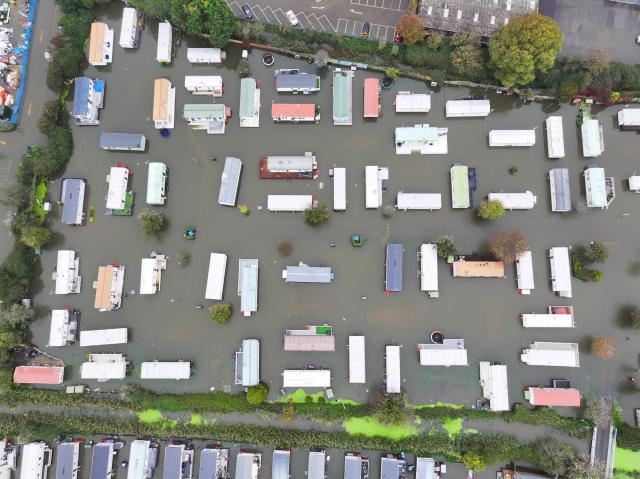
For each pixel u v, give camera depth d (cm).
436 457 7169
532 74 7125
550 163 7606
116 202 7475
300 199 7475
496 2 7362
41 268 7619
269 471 7212
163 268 7544
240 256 7594
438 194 7406
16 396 7288
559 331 7244
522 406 7088
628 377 7125
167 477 7038
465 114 7644
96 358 7331
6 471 7200
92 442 7381
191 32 7656
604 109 7650
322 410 7194
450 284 7400
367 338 7350
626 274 7331
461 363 7062
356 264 7512
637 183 7306
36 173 7544
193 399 7256
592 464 6769
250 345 7162
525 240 7356
